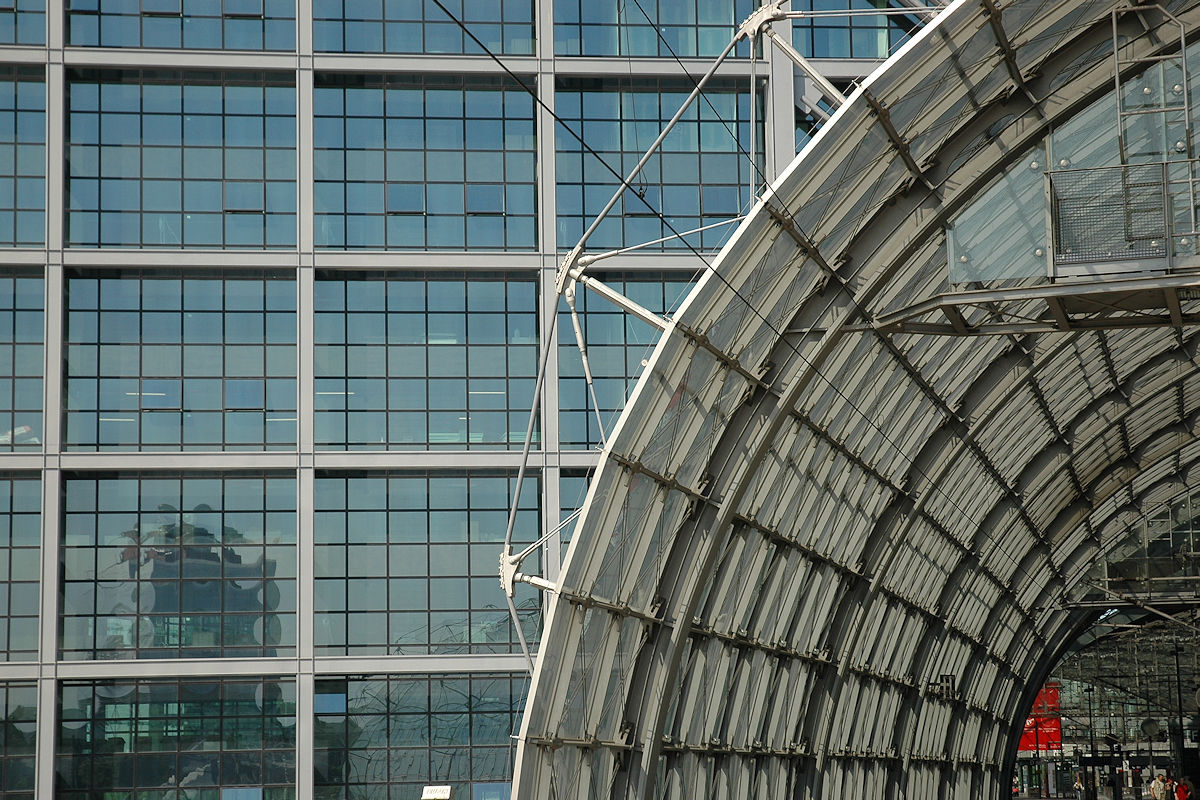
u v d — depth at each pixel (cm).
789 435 3108
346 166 4488
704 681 3144
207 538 4262
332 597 4272
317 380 4372
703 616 3067
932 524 4394
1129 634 7450
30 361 4322
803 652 3681
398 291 4444
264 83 4491
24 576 4203
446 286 4459
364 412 4375
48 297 4281
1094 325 2192
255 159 4469
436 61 4491
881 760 4588
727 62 4538
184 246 4406
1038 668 6519
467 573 4322
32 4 4412
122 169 4422
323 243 4441
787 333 2786
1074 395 4356
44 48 4391
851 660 3984
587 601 2536
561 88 4550
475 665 4222
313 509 4272
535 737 2422
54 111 4369
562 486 4366
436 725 4219
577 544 2469
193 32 4484
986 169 2538
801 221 2556
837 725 4034
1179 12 2311
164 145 4450
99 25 4450
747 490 3062
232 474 4297
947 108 2459
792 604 3553
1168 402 4897
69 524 4234
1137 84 2361
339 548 4297
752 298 2620
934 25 2311
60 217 4325
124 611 4209
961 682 5609
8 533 4219
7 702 4106
